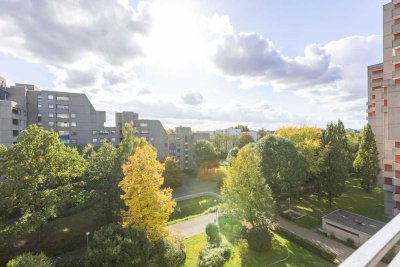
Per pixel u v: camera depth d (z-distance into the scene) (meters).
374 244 2.29
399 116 27.98
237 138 93.50
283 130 55.78
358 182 53.38
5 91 54.97
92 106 67.75
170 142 74.44
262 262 23.55
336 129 54.16
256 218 28.70
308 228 32.06
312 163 40.22
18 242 28.67
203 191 54.22
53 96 62.06
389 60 34.12
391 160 33.91
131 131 37.72
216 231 27.92
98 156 34.62
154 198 22.61
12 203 23.27
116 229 20.52
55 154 27.86
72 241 29.12
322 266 23.05
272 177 35.25
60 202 26.42
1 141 45.97
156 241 22.34
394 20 30.72
